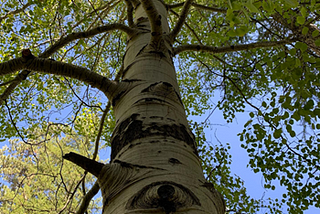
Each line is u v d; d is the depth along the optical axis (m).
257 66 2.04
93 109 5.03
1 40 4.01
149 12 1.79
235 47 2.71
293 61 1.63
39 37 4.04
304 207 3.63
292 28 2.79
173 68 1.96
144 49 1.97
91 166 1.14
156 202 0.92
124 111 1.52
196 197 1.00
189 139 1.35
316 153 3.35
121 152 1.28
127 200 0.99
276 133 2.14
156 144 1.23
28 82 4.18
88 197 2.36
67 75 1.80
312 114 1.72
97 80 1.74
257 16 3.59
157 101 1.47
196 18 5.38
